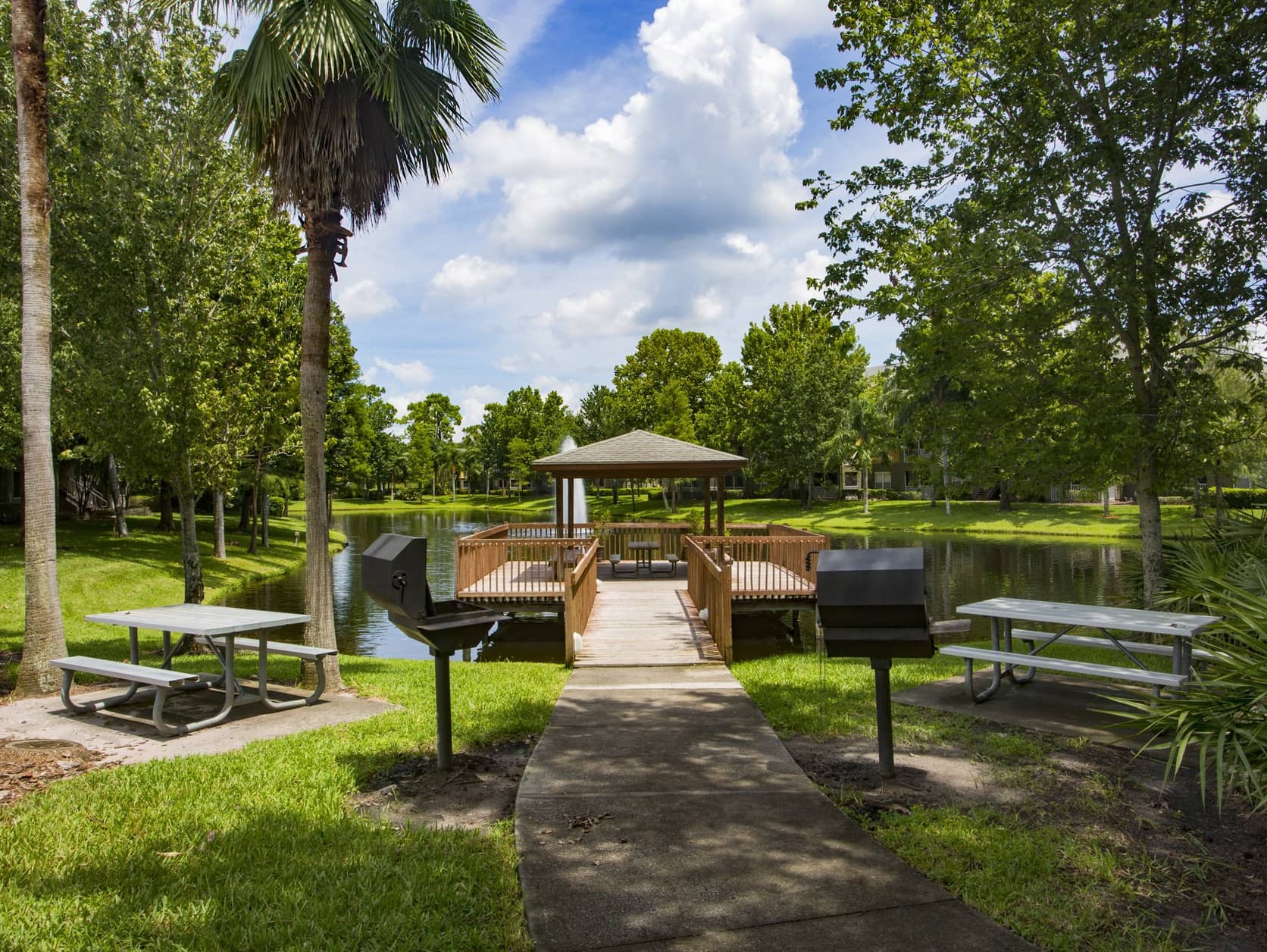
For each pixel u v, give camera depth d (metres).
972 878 3.25
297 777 4.56
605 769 4.71
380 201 7.88
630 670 8.52
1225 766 3.60
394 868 3.36
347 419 35.72
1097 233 9.13
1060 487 10.12
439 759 4.74
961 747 5.11
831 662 8.88
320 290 7.36
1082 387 9.39
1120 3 8.60
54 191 10.15
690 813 3.97
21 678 6.76
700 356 61.00
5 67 9.28
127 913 2.97
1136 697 6.26
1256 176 8.09
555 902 3.06
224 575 22.12
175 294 11.32
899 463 64.00
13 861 3.42
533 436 76.69
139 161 10.78
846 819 3.88
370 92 7.20
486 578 14.95
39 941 2.78
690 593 14.45
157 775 4.58
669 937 2.81
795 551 14.04
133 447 11.05
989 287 9.48
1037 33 9.08
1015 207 9.17
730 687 7.32
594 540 13.96
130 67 10.80
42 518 6.85
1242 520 7.27
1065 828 3.77
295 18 6.22
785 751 5.05
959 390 10.51
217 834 3.75
